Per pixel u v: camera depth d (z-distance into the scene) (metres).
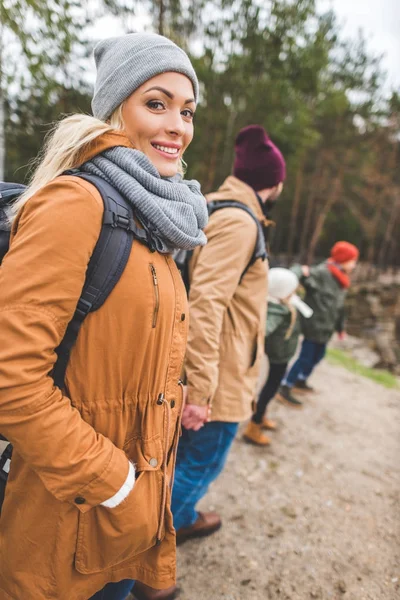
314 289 4.21
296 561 2.14
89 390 0.97
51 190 0.91
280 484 2.81
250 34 11.59
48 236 0.85
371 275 32.78
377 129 26.59
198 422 1.61
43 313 0.84
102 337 0.95
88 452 0.88
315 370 5.62
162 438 1.11
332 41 17.34
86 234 0.88
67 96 5.81
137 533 1.00
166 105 1.07
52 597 1.01
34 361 0.83
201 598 1.86
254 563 2.10
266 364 5.44
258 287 1.85
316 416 4.02
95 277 0.92
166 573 1.16
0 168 4.25
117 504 0.94
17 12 3.03
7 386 0.80
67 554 0.99
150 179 1.01
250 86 13.68
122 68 1.03
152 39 1.05
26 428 0.83
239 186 1.89
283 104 14.46
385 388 5.20
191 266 1.81
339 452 3.36
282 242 38.03
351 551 2.25
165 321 1.04
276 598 1.91
